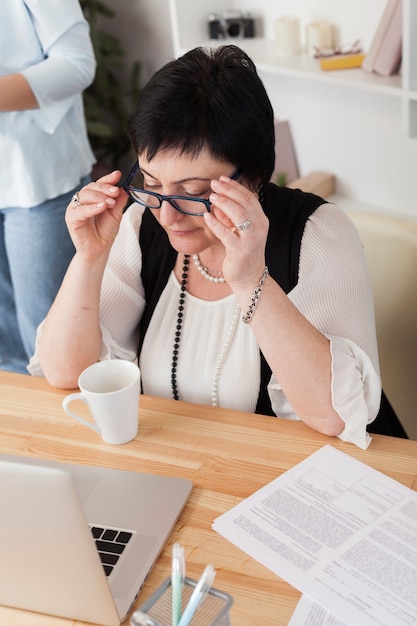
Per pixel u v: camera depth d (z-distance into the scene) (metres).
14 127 2.30
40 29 2.26
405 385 1.78
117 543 1.08
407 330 1.73
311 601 0.98
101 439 1.31
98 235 1.43
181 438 1.29
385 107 2.43
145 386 1.54
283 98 2.70
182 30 2.65
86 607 0.96
